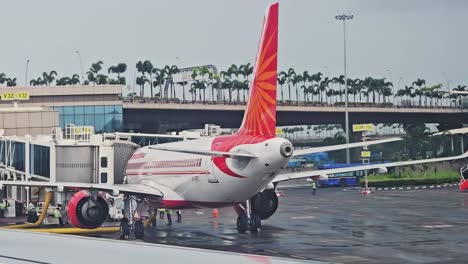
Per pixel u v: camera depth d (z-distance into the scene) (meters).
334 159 171.00
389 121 172.62
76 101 110.81
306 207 58.94
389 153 161.38
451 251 28.58
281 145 32.12
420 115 174.12
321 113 159.62
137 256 8.83
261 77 34.16
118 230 40.69
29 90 109.50
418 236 34.62
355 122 169.62
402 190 87.19
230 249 30.47
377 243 31.80
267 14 34.16
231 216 49.44
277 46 33.69
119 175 52.91
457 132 131.62
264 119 33.84
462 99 171.62
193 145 37.12
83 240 10.70
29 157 55.50
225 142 34.75
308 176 39.25
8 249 9.76
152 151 40.81
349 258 26.78
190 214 51.50
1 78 167.12
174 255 8.91
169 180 38.09
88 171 53.50
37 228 43.50
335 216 48.53
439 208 54.50
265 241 33.38
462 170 80.19
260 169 32.81
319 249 29.84
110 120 111.06
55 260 8.73
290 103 155.00
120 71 178.38
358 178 113.00
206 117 140.88
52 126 71.44
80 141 54.62
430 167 123.44
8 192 55.97
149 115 134.75
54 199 52.94
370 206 58.66
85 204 35.88
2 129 64.69
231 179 33.94
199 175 35.69
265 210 39.22
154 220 42.59
